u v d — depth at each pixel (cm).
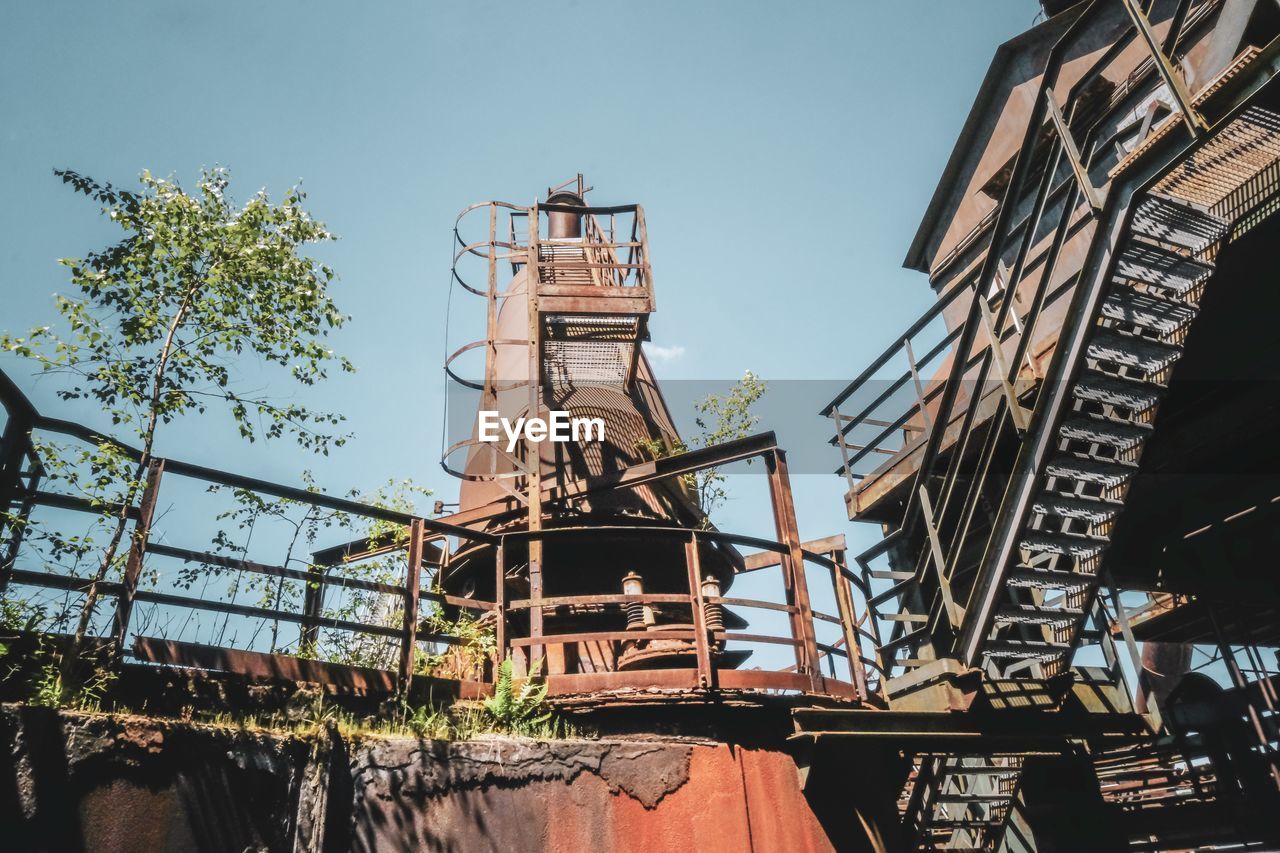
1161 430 1015
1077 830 951
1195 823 1117
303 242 931
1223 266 736
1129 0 657
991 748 862
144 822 489
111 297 808
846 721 764
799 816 755
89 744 484
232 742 542
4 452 594
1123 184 673
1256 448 1009
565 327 1290
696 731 753
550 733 719
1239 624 1288
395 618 932
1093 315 691
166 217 847
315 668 649
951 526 1110
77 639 548
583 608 1077
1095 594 813
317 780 561
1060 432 735
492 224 1451
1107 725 833
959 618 805
